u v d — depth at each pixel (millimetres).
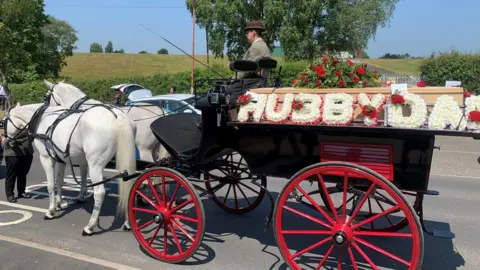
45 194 7621
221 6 18906
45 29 44656
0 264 4453
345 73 4199
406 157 3664
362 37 20062
